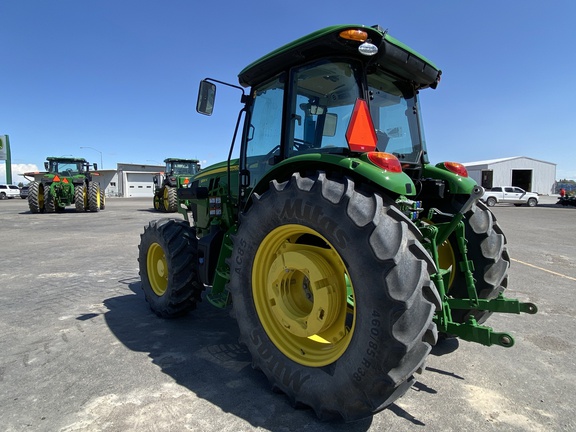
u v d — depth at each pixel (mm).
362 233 2033
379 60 2744
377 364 1950
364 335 2008
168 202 17031
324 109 2920
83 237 9648
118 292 4875
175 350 3186
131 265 6441
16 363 2939
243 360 3018
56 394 2500
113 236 9828
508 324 3826
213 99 3525
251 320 2662
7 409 2332
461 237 2885
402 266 1950
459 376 2781
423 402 2441
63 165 18938
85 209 17703
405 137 3246
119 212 17938
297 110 2998
